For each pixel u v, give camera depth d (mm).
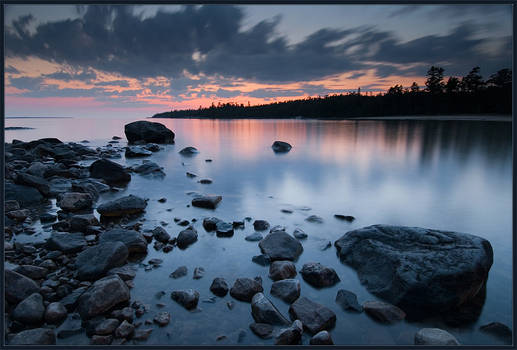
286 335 2627
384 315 2975
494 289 3477
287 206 6652
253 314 2994
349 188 8305
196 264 4023
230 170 11195
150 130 22812
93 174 9359
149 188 8398
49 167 9852
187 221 5559
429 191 7906
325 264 4047
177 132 33625
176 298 3223
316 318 2871
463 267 3244
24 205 6617
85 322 2859
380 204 6793
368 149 17141
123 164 12656
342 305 3172
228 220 5711
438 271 3250
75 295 3227
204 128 42031
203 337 2705
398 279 3338
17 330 2783
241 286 3348
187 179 9641
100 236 4469
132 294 3330
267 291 3418
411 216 5992
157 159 14180
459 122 44312
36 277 3574
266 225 5344
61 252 4211
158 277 3691
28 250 4242
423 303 3133
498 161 12609
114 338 2678
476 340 2725
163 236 4773
